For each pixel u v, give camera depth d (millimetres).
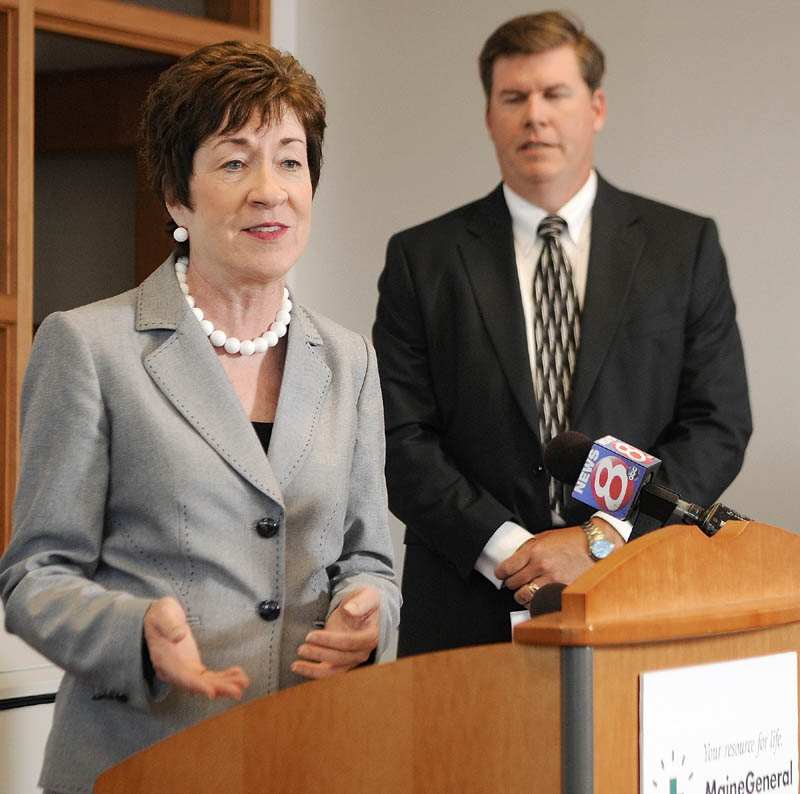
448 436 2910
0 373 3836
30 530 1610
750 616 1313
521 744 1212
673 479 2762
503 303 2885
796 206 4363
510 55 2955
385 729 1255
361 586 1742
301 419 1754
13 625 1592
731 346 2949
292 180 1720
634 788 1231
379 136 5078
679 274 2900
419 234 3035
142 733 1584
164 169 1762
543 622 1214
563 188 2943
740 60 4469
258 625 1638
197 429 1650
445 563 2836
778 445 4359
